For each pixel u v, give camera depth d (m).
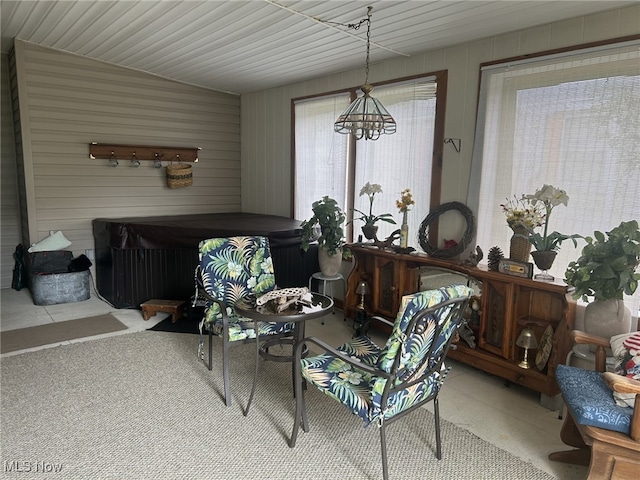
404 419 2.56
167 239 4.28
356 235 4.36
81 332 3.80
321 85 4.61
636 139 2.52
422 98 3.67
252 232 4.16
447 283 3.29
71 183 4.86
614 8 2.56
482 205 3.29
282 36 3.48
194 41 3.85
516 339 2.87
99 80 4.88
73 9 3.46
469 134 3.35
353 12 2.88
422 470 2.12
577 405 1.89
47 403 2.63
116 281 4.43
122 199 5.19
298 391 2.25
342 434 2.39
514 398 2.83
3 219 5.13
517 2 2.53
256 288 3.09
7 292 5.03
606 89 2.62
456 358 3.21
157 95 5.26
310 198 4.84
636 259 2.27
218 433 2.38
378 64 3.99
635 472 1.79
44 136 4.65
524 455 2.25
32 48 4.47
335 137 4.46
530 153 2.99
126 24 3.65
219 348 3.52
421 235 3.56
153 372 3.07
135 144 5.19
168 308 4.10
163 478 2.02
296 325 2.71
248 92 5.63
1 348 3.43
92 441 2.28
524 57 2.98
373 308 3.82
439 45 3.42
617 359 2.08
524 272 2.79
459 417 2.59
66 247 4.81
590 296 2.57
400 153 3.88
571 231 2.82
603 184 2.66
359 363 1.93
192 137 5.57
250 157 5.77
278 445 2.28
